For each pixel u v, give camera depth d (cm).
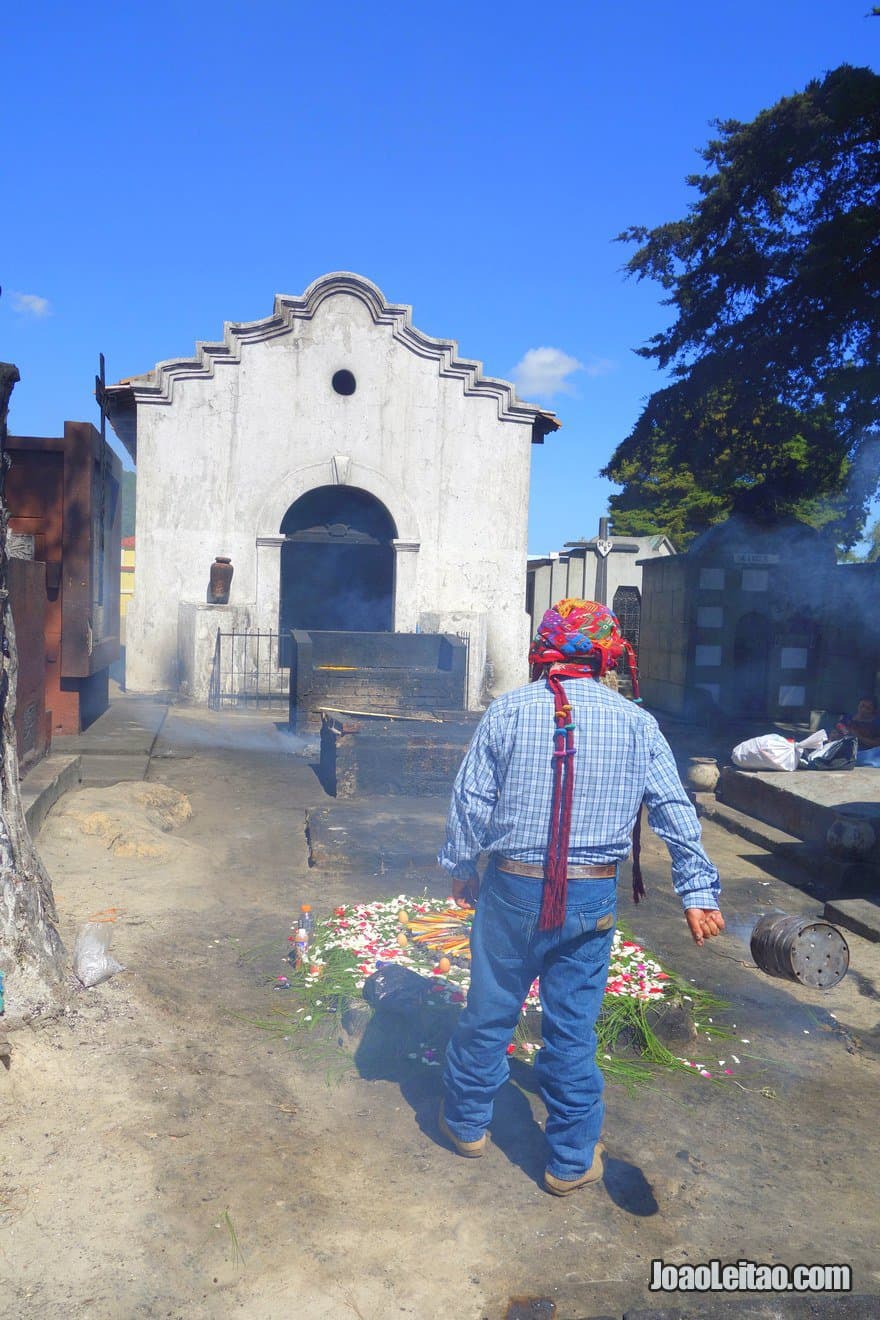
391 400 1689
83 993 392
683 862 283
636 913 594
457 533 1733
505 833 284
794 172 1438
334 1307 243
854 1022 447
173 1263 254
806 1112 357
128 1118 318
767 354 1441
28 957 369
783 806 805
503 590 1758
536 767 278
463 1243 269
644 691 1781
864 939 562
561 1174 289
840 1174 317
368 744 865
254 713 1451
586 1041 286
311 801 864
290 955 467
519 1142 321
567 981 284
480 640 1678
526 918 280
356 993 406
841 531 1634
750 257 1475
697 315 1556
